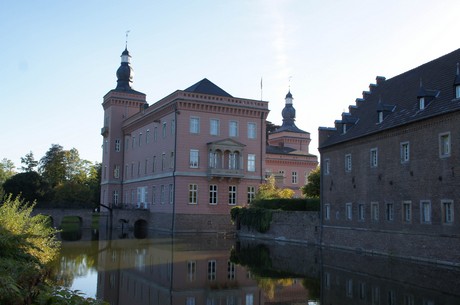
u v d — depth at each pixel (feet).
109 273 83.15
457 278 75.72
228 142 199.62
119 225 217.36
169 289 70.18
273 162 286.46
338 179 131.03
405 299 60.59
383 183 111.14
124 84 269.03
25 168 368.07
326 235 133.69
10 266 42.39
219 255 111.24
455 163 89.10
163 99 209.05
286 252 118.01
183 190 193.67
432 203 94.73
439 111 94.02
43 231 89.40
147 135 228.02
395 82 131.34
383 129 110.52
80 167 342.64
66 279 76.54
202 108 198.59
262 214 160.86
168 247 129.90
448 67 106.93
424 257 95.96
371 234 114.32
